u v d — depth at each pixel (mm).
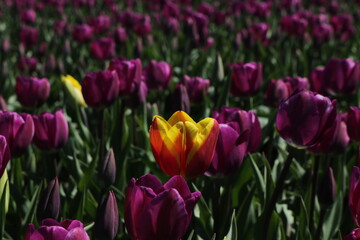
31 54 13055
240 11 16625
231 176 3902
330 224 4809
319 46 11477
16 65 10758
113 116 5949
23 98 6059
